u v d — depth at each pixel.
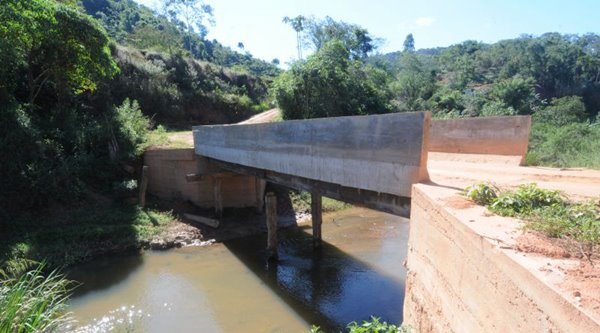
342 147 8.54
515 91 41.12
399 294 11.56
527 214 4.20
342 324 9.98
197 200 18.84
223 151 15.83
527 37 97.19
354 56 48.25
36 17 16.28
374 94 34.81
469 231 3.78
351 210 21.73
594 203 4.79
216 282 12.62
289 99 29.47
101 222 15.90
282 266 14.00
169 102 34.38
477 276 3.57
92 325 9.86
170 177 19.28
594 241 3.24
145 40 48.88
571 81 62.88
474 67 74.06
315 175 9.67
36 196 15.35
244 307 10.97
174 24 70.19
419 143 6.45
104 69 20.89
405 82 51.16
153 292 11.82
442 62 88.00
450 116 39.00
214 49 84.75
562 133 16.92
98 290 11.88
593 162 11.91
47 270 12.74
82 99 26.17
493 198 4.89
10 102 17.22
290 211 20.61
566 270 2.68
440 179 7.06
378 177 7.50
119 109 24.02
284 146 11.13
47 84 22.58
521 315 2.76
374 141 7.52
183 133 27.84
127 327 9.79
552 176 7.66
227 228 17.77
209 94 38.38
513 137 10.28
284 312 10.69
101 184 18.34
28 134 16.20
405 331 5.36
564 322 2.24
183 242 15.95
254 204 19.94
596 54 78.00
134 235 15.44
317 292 11.91
